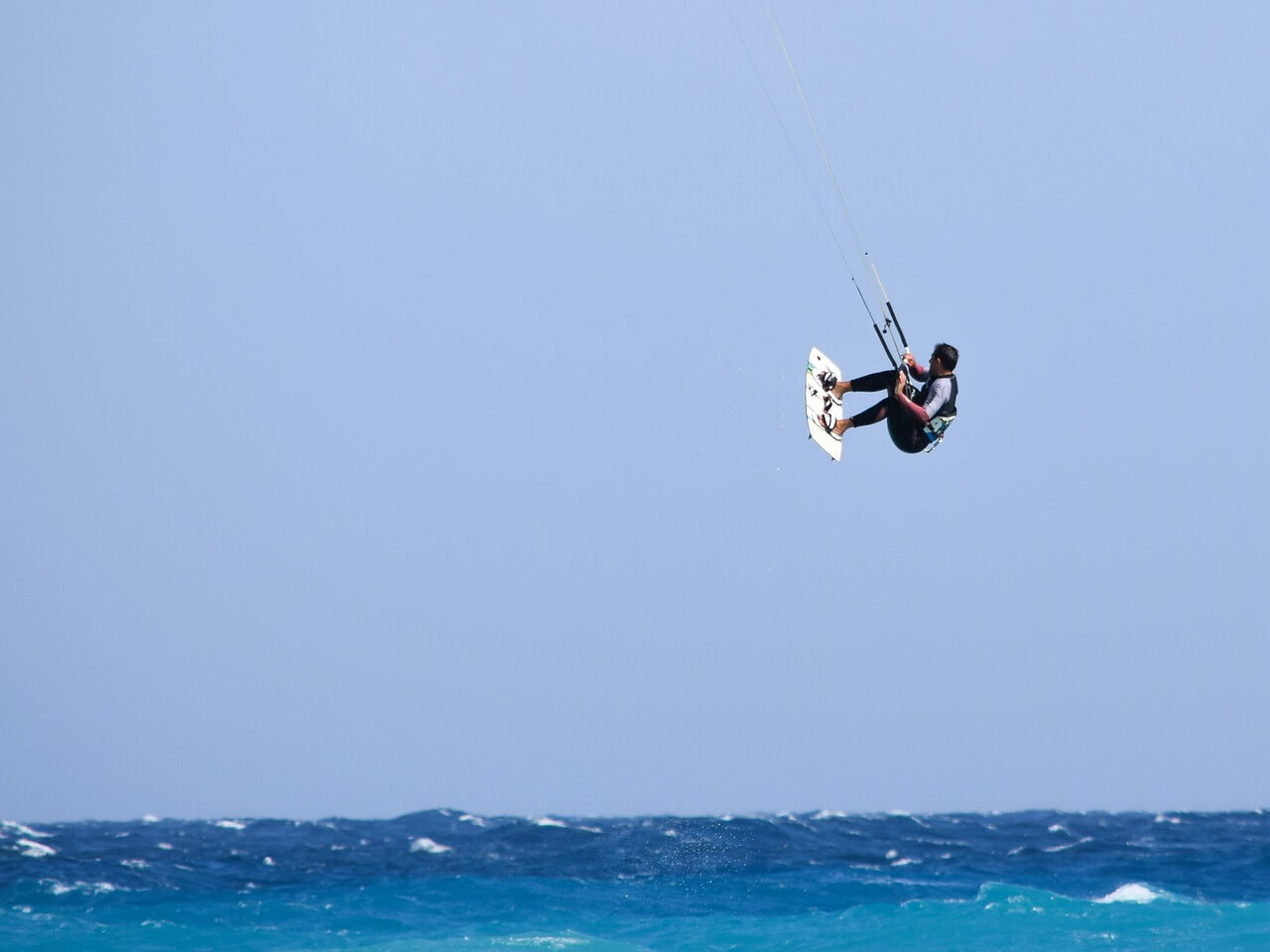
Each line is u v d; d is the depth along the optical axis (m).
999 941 64.38
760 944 66.62
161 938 69.31
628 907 79.06
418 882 90.50
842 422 58.56
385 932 71.19
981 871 94.69
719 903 79.94
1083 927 67.38
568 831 116.25
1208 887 85.56
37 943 68.12
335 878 93.69
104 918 76.06
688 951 65.38
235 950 66.00
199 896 84.50
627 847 107.00
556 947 65.75
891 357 58.66
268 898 83.50
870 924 70.69
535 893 84.44
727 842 109.12
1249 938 64.06
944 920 70.12
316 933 71.12
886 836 117.38
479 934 69.94
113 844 115.94
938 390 57.06
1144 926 67.38
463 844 112.06
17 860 101.56
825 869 95.31
